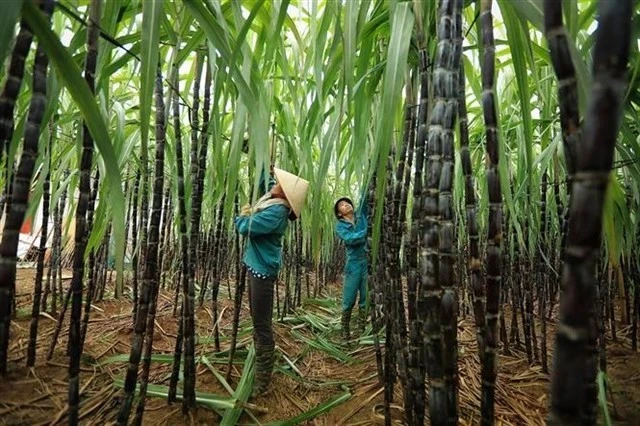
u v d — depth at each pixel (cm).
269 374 161
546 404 152
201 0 86
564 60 50
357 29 89
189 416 134
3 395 133
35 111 64
